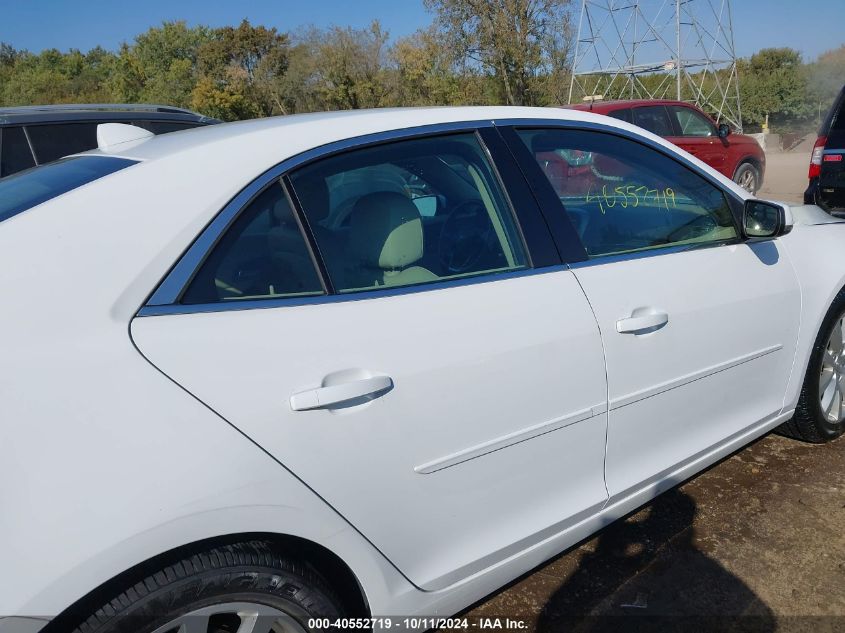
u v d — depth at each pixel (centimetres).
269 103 3825
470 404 193
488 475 201
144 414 149
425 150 216
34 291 149
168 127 661
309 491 167
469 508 200
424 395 185
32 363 143
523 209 224
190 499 150
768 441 351
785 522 283
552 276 220
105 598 148
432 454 188
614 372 227
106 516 142
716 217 285
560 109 256
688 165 283
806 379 322
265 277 175
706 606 241
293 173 187
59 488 139
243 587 161
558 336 211
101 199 165
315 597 172
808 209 343
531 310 209
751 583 251
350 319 179
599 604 245
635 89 2531
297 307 175
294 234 183
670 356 245
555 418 213
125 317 155
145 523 146
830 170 702
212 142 185
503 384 199
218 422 156
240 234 174
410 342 185
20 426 139
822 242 317
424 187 223
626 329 228
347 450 172
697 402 263
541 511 219
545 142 244
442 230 221
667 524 286
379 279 196
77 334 149
